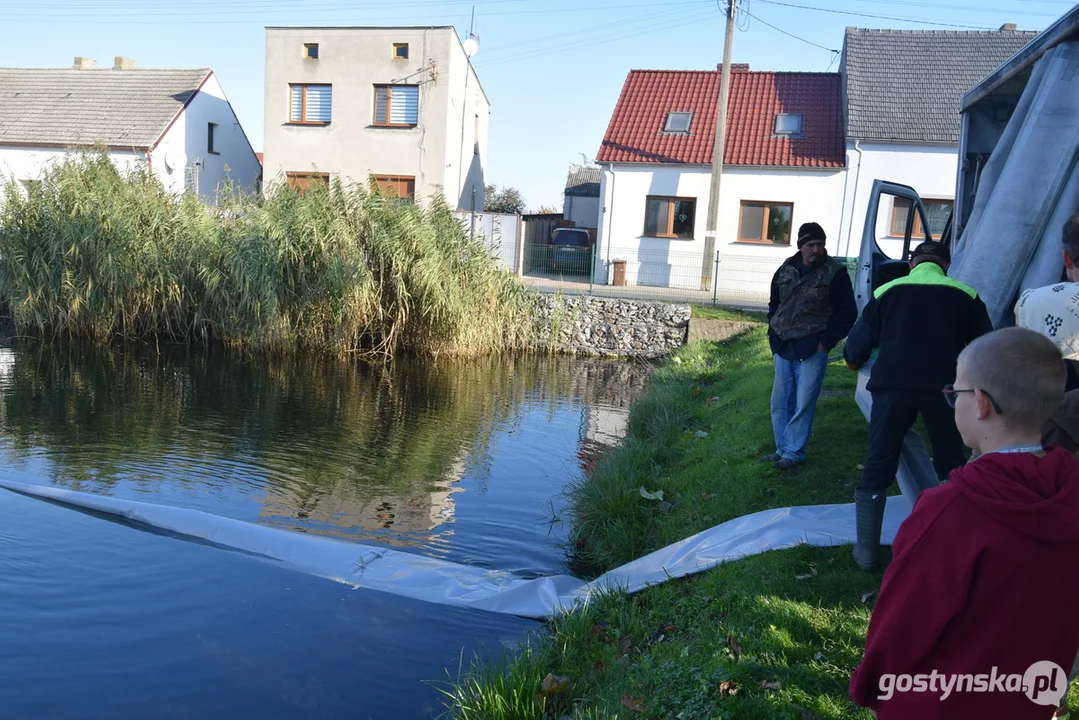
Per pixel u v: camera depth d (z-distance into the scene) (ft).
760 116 77.92
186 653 14.06
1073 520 5.53
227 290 49.80
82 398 35.22
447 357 51.21
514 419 34.65
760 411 25.72
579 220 109.81
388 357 49.78
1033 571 5.56
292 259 48.91
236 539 19.04
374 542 20.01
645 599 14.88
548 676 12.60
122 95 93.04
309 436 30.35
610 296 59.72
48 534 19.07
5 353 45.75
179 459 26.58
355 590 16.69
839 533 15.31
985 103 24.79
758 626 12.35
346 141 87.35
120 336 52.47
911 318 13.16
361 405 36.19
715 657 11.67
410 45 84.99
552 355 55.31
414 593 16.60
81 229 50.44
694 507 19.31
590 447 30.22
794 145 74.38
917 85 74.13
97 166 53.21
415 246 49.08
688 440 26.86
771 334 20.40
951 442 13.01
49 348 48.03
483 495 24.17
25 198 53.01
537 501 23.73
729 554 15.38
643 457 24.44
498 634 14.98
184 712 12.35
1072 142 17.02
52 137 87.92
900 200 70.33
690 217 75.25
